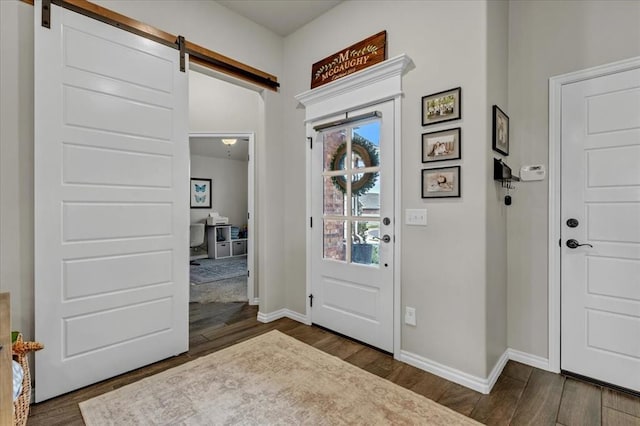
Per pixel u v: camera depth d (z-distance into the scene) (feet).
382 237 7.98
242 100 12.46
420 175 7.22
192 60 8.32
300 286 10.33
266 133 10.29
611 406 5.80
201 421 5.38
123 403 5.89
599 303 6.56
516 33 7.50
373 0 8.18
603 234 6.51
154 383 6.55
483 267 6.29
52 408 5.79
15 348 4.72
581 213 6.75
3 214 5.80
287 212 10.74
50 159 6.05
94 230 6.60
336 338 8.87
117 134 6.90
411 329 7.41
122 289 7.00
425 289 7.15
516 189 7.53
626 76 6.22
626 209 6.27
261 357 7.70
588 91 6.63
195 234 22.00
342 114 8.88
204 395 6.12
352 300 8.73
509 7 7.59
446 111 6.73
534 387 6.44
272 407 5.74
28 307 6.04
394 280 7.71
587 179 6.68
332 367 7.21
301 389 6.31
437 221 6.94
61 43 6.17
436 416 5.49
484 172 6.26
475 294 6.39
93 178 6.58
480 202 6.31
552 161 7.05
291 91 10.55
